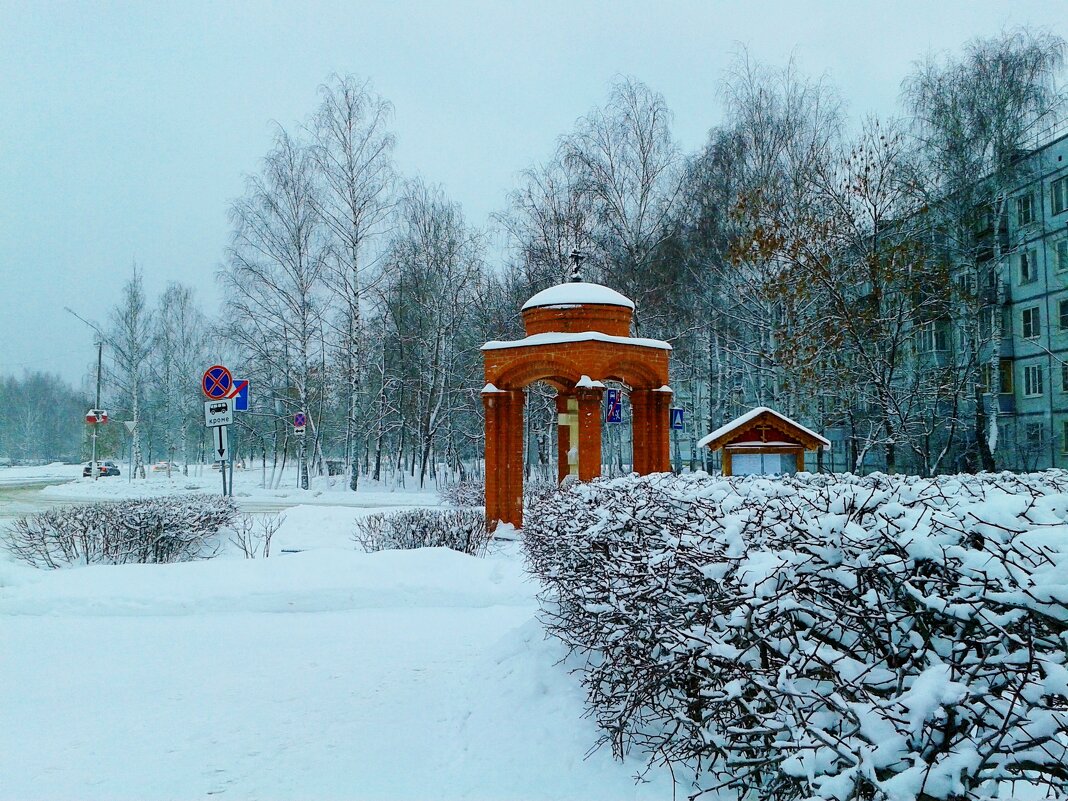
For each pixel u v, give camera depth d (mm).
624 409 31516
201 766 4062
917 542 2672
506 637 6195
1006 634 2199
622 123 26375
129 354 42656
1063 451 27141
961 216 22484
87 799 3672
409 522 11406
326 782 3834
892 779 2107
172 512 11031
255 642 6773
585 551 5012
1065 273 27062
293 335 31094
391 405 35688
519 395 13625
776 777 2664
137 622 7520
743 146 24844
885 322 16359
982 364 25609
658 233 26625
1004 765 2078
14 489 34375
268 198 28125
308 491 29469
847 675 2555
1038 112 23359
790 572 2836
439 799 3580
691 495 4664
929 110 24000
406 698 5172
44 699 5219
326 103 28156
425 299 32188
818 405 21844
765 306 22047
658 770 3561
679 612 3352
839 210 17656
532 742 4125
